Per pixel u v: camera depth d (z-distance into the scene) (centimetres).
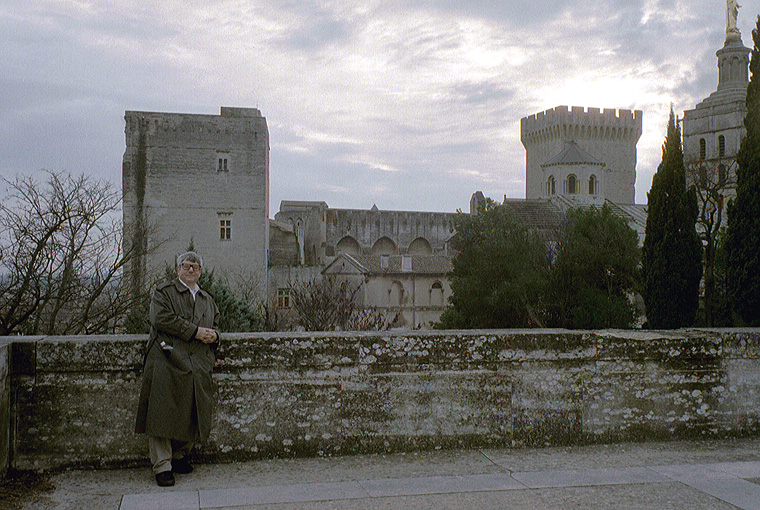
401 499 428
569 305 3584
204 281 2131
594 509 412
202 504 416
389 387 541
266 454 520
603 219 3675
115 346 497
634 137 12062
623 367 579
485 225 4522
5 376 468
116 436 495
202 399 462
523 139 12694
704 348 594
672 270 1858
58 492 442
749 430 600
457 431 551
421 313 6569
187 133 5906
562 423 566
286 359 525
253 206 5978
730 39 9712
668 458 532
